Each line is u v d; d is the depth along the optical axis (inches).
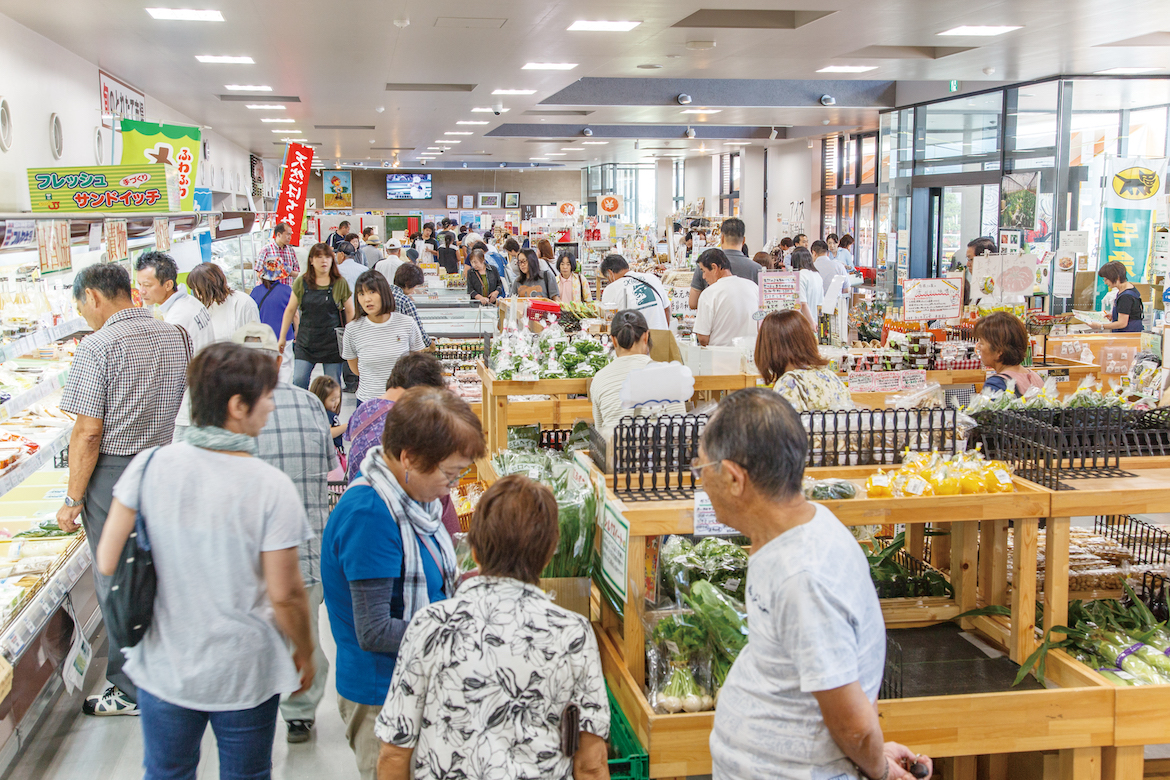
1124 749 97.2
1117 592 121.0
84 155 361.1
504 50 371.6
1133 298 306.8
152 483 78.1
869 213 760.3
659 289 241.6
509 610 65.7
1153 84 446.3
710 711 95.2
